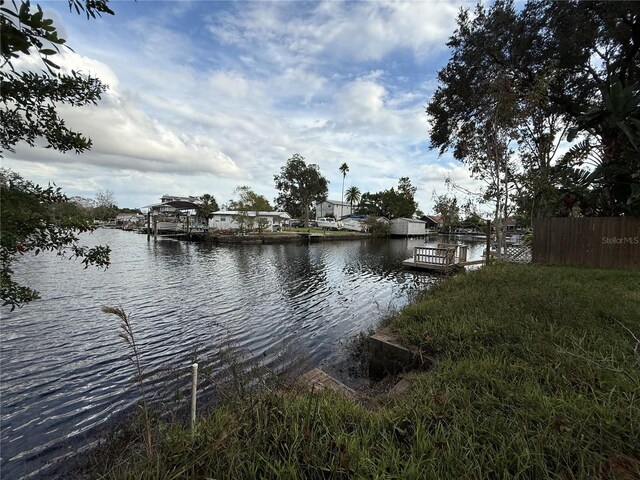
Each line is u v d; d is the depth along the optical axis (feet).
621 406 6.45
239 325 24.67
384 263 62.54
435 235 197.57
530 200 36.86
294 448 5.49
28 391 14.65
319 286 40.34
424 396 7.57
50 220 5.02
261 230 108.27
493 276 22.22
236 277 44.80
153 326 23.94
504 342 10.38
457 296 17.06
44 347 19.49
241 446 5.60
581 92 38.86
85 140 6.21
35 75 5.19
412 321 14.14
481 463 5.26
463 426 6.27
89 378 15.83
